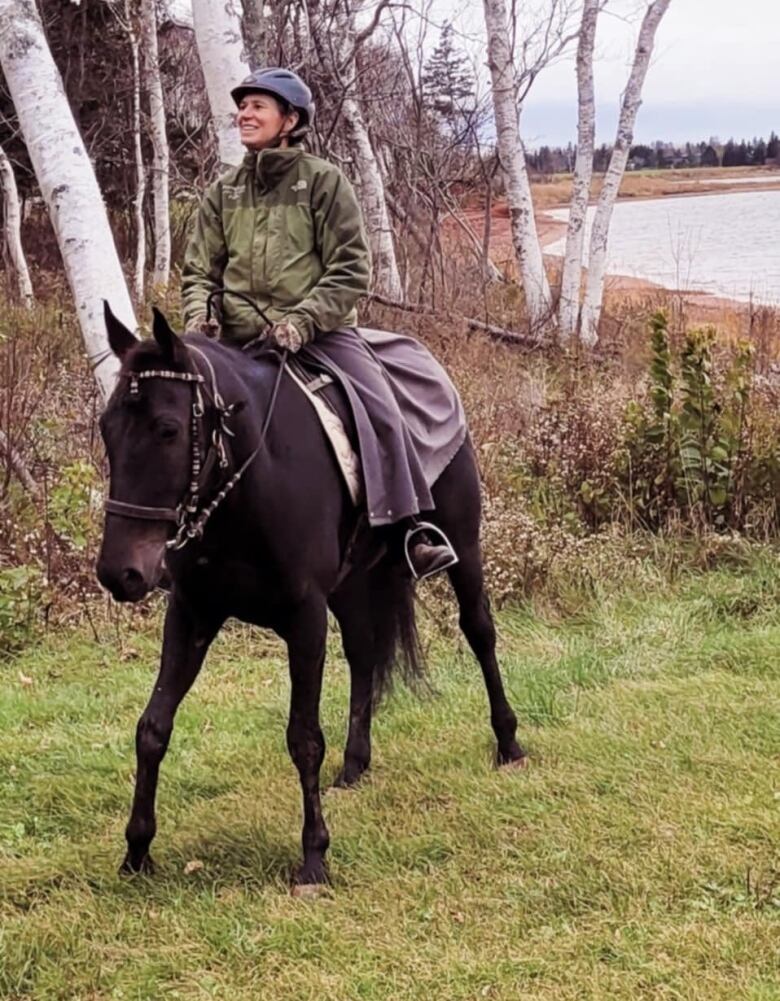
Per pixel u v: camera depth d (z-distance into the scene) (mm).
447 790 5152
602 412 9133
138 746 4363
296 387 4473
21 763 5492
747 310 16562
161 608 7359
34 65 7488
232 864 4547
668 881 4340
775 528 8375
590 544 8078
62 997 3781
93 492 7848
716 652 6680
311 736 4367
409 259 18125
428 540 4941
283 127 4629
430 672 6398
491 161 19922
